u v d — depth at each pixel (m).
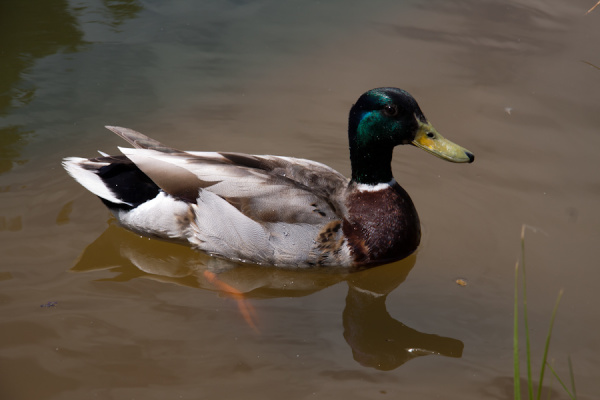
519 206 8.20
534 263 7.34
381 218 7.27
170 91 9.98
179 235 7.38
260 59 10.66
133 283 7.12
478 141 9.15
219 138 9.18
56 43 10.69
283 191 7.03
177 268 7.55
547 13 11.88
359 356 6.19
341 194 7.46
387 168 7.41
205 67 10.45
